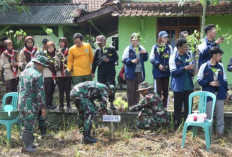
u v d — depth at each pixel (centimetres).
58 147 578
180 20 1116
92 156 529
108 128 673
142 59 698
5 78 748
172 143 573
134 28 1135
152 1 1149
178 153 533
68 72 673
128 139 600
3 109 634
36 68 552
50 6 1354
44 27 1262
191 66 602
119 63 1151
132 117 679
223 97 602
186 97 630
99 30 1403
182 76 618
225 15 1071
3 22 1237
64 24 1220
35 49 703
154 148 558
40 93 532
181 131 633
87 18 1146
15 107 643
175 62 620
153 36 1129
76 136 632
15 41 1156
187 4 1060
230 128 650
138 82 697
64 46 715
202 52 621
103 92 576
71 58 685
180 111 634
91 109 584
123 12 1067
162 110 627
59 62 698
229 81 1109
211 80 591
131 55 685
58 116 710
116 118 590
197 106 756
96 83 582
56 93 1005
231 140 594
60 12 1296
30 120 545
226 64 1105
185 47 613
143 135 624
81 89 578
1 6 1040
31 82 535
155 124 625
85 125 582
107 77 691
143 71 699
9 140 587
